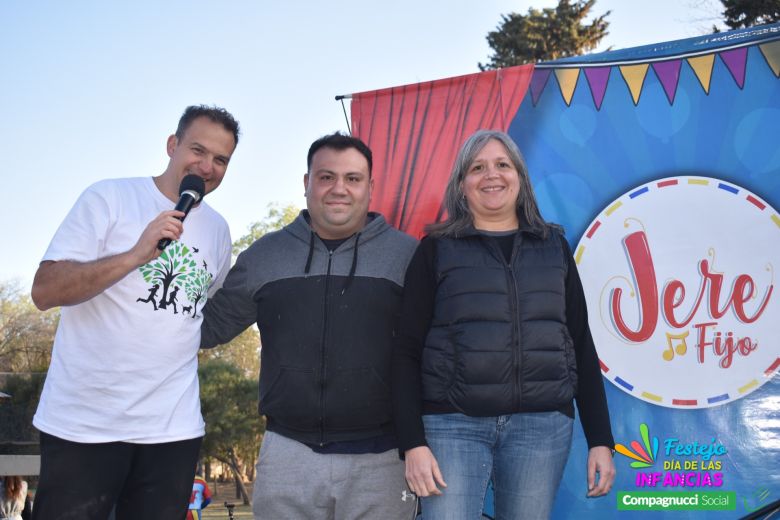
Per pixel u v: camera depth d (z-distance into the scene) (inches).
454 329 95.7
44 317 1001.5
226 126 109.5
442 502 93.1
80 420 96.6
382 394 106.2
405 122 136.5
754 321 124.6
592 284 129.1
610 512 125.8
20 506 210.7
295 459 106.6
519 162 104.4
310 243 112.8
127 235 101.4
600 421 99.3
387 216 134.8
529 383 93.2
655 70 130.6
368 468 106.0
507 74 134.5
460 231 100.2
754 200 126.0
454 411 95.2
